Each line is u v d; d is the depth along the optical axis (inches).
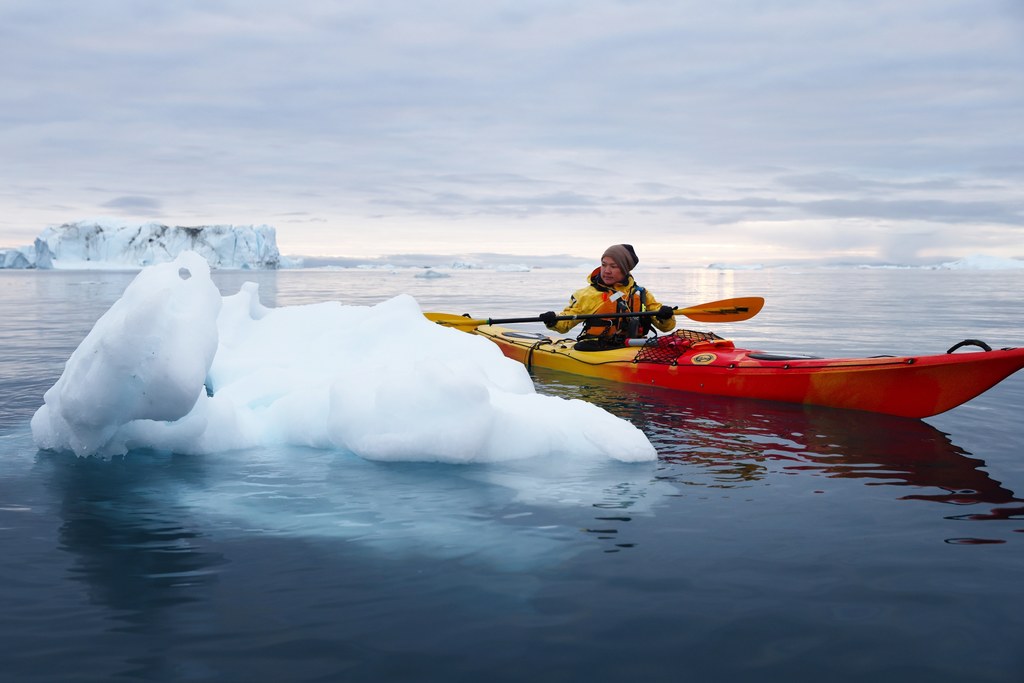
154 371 102.3
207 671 51.3
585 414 124.6
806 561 72.7
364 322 155.6
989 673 51.8
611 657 53.8
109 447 112.2
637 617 60.2
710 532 81.0
